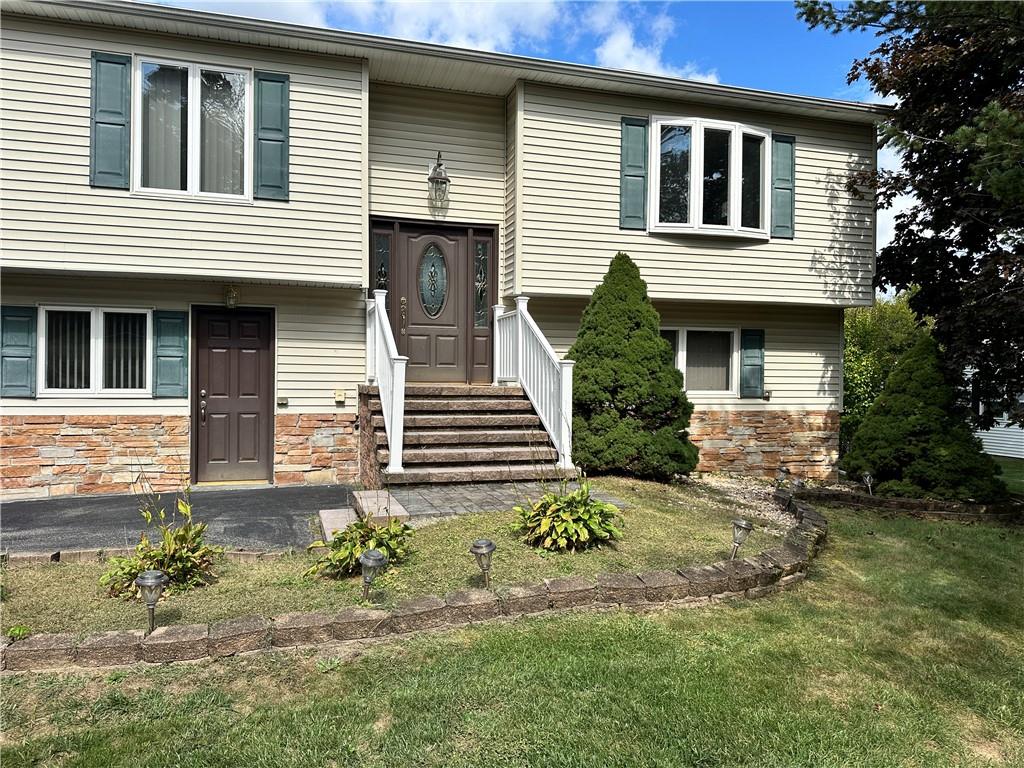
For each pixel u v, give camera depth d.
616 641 3.42
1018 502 8.05
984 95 8.95
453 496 6.26
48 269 6.86
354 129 7.78
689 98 9.06
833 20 8.76
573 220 8.74
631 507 6.07
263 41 7.34
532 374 8.00
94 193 6.95
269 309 8.23
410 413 7.58
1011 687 3.17
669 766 2.37
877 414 8.61
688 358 10.21
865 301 10.08
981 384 8.79
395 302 8.90
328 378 8.41
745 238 9.40
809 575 4.84
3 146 6.68
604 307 8.13
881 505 7.62
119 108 6.99
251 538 5.36
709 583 4.14
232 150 7.46
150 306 7.73
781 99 9.18
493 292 9.32
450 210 9.00
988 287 8.05
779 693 2.96
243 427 8.20
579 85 8.65
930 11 7.84
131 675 2.96
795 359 10.59
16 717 2.61
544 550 4.64
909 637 3.74
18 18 6.70
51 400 7.42
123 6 6.68
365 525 4.31
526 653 3.23
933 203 9.12
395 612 3.45
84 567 4.38
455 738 2.51
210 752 2.39
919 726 2.75
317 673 3.01
